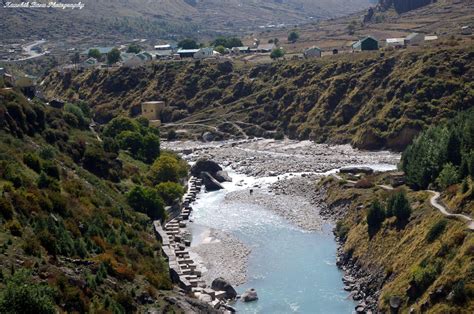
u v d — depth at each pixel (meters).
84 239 72.00
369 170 130.12
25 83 138.12
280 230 107.69
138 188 104.25
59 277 58.09
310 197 125.81
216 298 78.12
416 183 100.69
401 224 84.75
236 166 158.62
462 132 96.94
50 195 75.75
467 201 78.62
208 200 130.62
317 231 105.94
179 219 113.69
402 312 67.56
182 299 69.31
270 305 77.88
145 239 87.88
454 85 166.12
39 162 85.38
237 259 94.00
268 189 135.50
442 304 61.94
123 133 141.62
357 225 97.31
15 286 49.84
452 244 69.44
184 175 138.62
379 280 77.75
